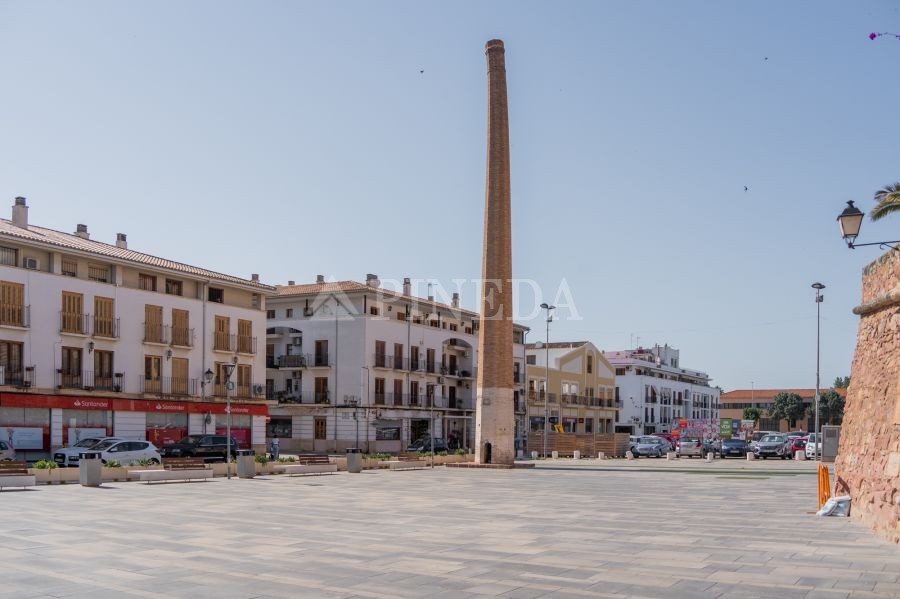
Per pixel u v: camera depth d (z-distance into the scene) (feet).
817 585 33.53
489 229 142.51
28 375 132.87
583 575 35.86
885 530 47.42
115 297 149.28
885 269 54.75
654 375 378.53
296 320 217.36
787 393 434.71
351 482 100.94
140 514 60.34
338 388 209.26
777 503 72.08
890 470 48.11
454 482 102.32
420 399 227.40
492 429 141.08
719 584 33.78
